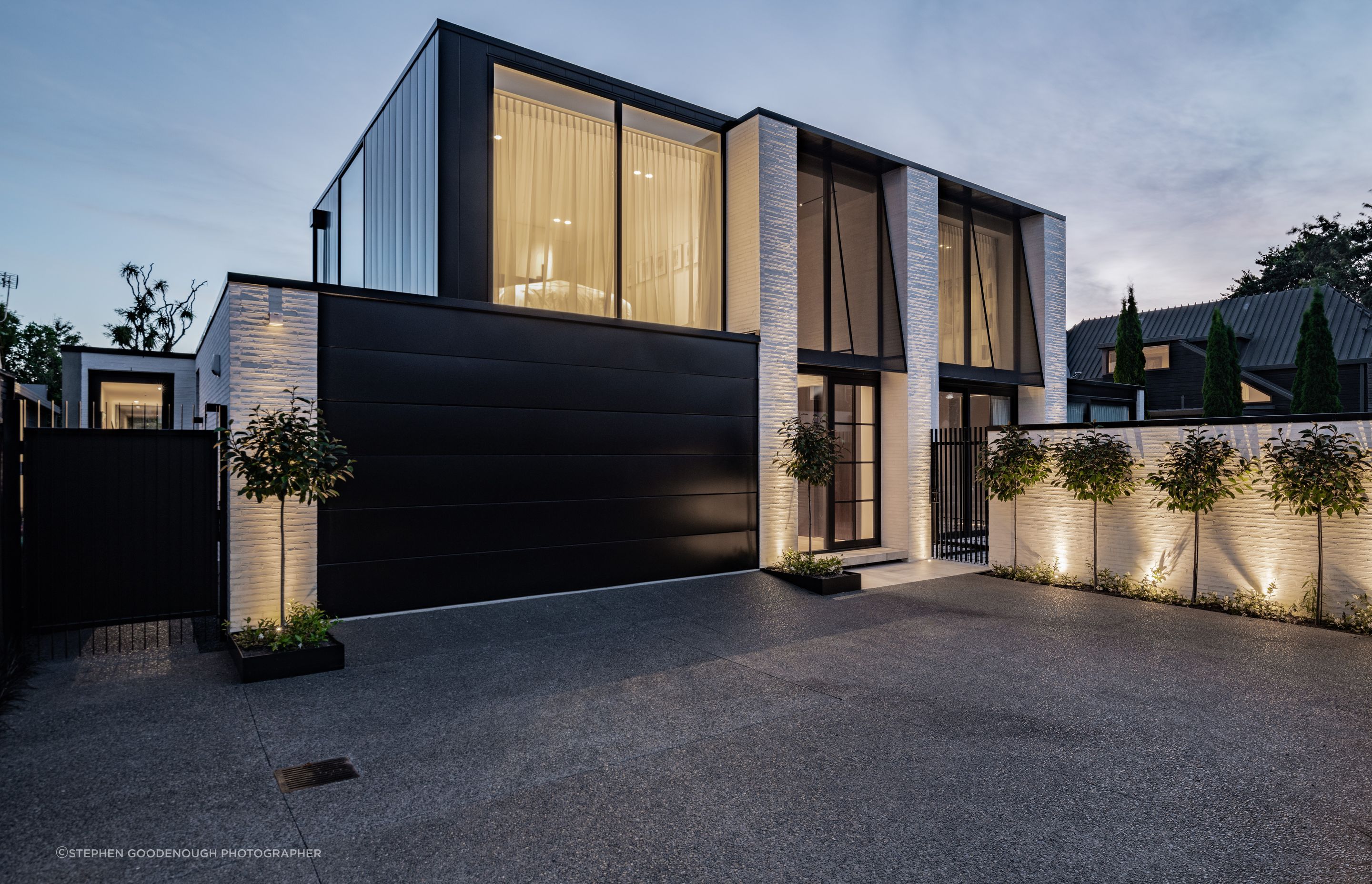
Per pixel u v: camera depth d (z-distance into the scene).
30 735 4.06
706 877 2.69
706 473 9.30
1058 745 4.07
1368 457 6.87
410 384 7.12
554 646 6.13
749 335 9.65
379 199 9.84
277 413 5.62
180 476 6.18
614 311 9.20
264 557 6.31
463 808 3.24
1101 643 6.41
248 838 2.95
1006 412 13.83
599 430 8.40
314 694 4.82
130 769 3.62
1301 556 7.41
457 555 7.39
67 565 5.79
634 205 9.55
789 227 10.13
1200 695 5.00
